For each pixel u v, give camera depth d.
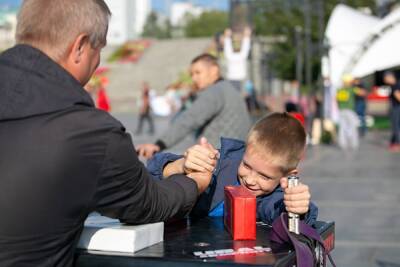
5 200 2.00
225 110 5.96
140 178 2.16
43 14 2.14
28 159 2.01
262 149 2.63
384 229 7.69
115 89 55.09
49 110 2.06
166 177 2.62
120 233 2.15
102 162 2.05
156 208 2.25
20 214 2.00
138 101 50.25
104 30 2.22
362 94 23.66
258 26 31.61
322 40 21.58
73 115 2.06
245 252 2.17
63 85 2.10
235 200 2.35
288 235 2.22
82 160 2.03
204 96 5.95
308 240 2.29
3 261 2.01
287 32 31.64
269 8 21.95
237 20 17.25
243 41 12.08
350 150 18.33
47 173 2.00
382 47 22.25
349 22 23.09
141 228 2.20
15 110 2.06
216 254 2.13
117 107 49.03
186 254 2.13
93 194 2.06
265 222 2.71
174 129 5.86
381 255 6.45
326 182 11.84
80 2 2.16
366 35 22.28
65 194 2.02
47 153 2.01
